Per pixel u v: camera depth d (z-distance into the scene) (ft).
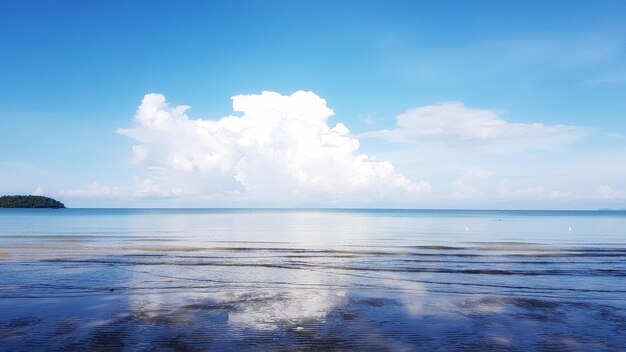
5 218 313.94
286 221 311.68
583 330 40.57
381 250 100.83
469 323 42.65
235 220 321.93
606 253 94.32
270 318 43.73
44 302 49.32
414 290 57.06
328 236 151.74
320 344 36.40
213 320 42.88
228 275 66.13
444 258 85.71
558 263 79.00
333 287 58.49
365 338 38.04
